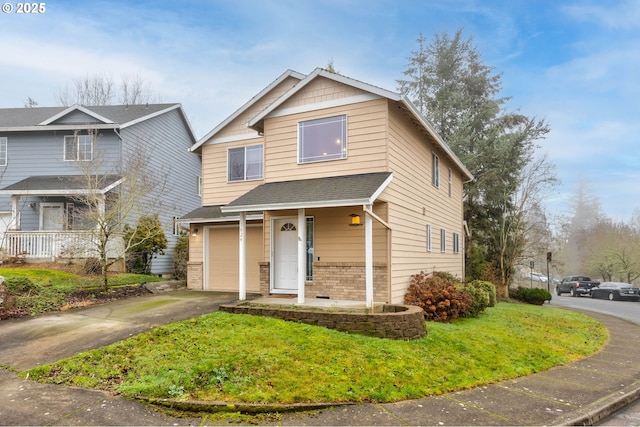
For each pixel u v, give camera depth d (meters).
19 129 17.72
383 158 10.50
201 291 13.60
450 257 17.41
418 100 28.77
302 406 4.90
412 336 7.72
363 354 6.49
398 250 10.99
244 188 14.19
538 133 24.66
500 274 23.66
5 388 5.21
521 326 11.02
